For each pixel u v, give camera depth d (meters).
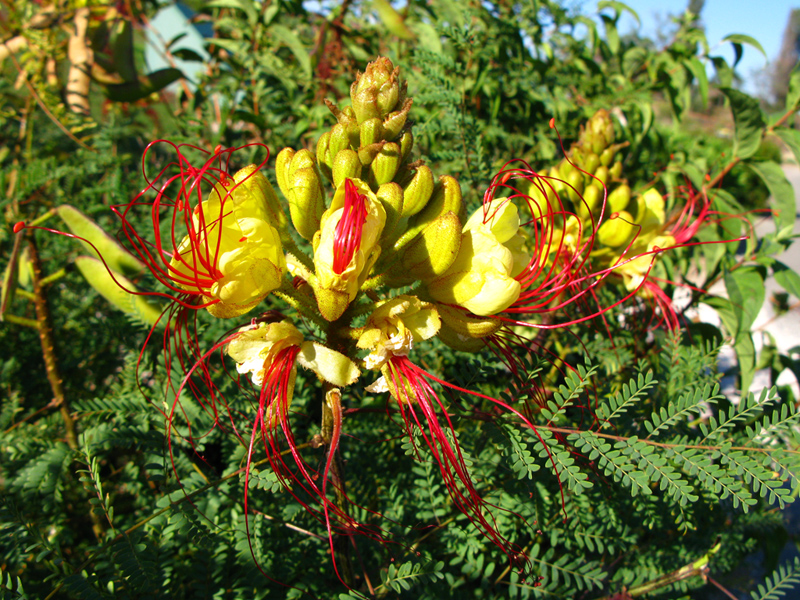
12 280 0.27
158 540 0.20
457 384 0.21
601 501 0.22
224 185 0.17
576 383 0.19
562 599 0.20
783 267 0.30
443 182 0.18
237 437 0.22
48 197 0.39
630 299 0.29
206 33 0.89
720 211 0.33
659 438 0.19
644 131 0.39
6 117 0.46
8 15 0.44
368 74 0.17
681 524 0.22
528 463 0.18
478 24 0.37
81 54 0.46
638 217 0.27
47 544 0.18
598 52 0.51
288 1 0.41
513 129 0.39
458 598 0.20
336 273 0.16
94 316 0.39
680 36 0.41
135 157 0.49
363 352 0.25
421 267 0.17
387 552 0.20
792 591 0.33
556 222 0.27
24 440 0.25
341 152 0.17
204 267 0.16
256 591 0.19
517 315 0.29
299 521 0.21
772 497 0.17
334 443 0.17
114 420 0.22
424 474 0.21
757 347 0.75
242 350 0.17
